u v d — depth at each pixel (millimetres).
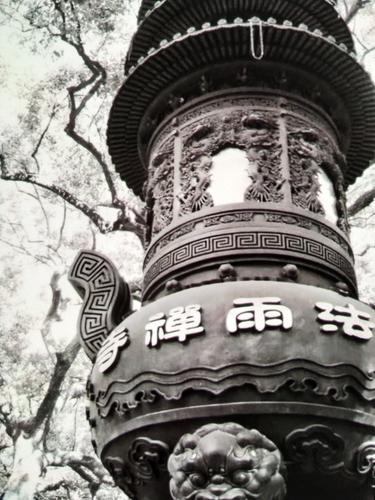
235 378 3217
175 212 4309
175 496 3193
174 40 4512
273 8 4941
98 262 4473
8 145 11570
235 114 4461
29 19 11891
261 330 3324
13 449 10711
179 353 3383
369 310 3729
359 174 5453
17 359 11180
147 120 4969
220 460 3076
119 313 4352
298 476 3414
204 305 3506
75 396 11031
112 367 3629
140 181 5574
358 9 11102
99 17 11773
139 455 3508
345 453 3342
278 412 3182
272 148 4344
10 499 10398
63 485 10586
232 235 3928
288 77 4613
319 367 3264
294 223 4039
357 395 3309
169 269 4023
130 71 4852
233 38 4426
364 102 4832
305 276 3877
